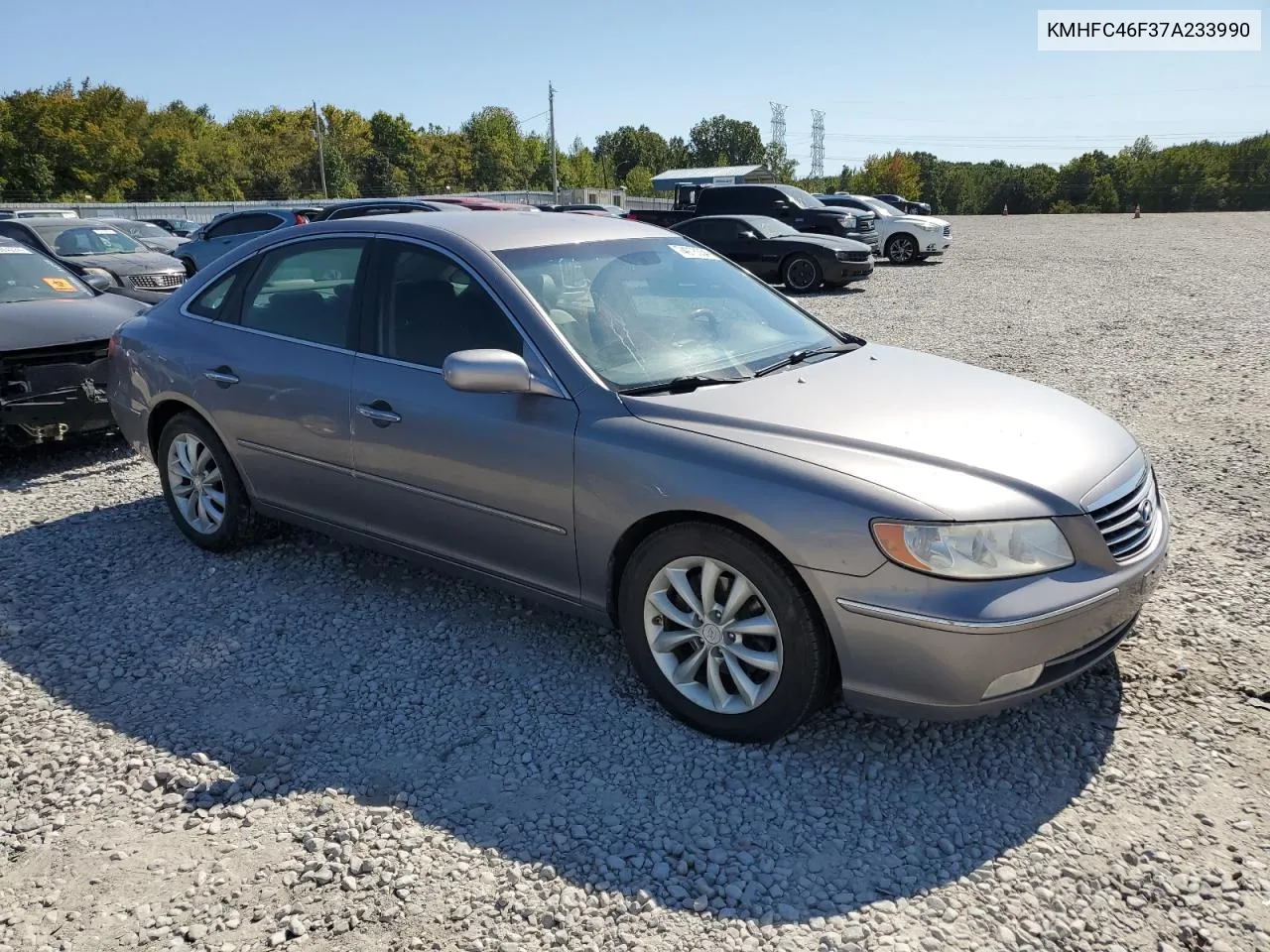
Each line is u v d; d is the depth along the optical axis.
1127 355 9.39
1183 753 3.02
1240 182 111.62
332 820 2.77
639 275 3.95
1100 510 2.91
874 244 20.92
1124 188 117.88
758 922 2.37
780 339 3.94
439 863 2.59
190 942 2.33
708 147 160.25
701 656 3.13
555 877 2.54
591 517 3.21
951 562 2.66
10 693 3.49
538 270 3.69
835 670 2.96
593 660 3.66
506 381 3.20
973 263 20.88
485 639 3.85
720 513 2.89
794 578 2.84
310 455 4.07
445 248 3.75
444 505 3.64
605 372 3.37
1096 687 3.39
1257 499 5.23
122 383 4.91
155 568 4.58
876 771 2.96
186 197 75.06
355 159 92.06
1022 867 2.55
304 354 4.06
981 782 2.90
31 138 69.06
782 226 17.31
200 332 4.52
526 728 3.23
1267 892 2.44
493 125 104.31
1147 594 3.04
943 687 2.71
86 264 13.27
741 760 3.03
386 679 3.55
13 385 5.81
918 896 2.45
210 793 2.90
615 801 2.84
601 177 111.25
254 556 4.69
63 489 5.83
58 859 2.63
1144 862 2.55
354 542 4.14
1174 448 6.19
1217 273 17.20
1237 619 3.86
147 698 3.46
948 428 3.08
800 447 2.93
